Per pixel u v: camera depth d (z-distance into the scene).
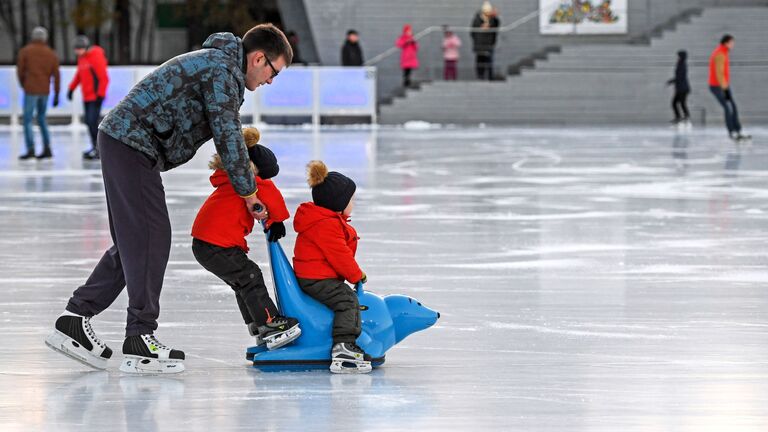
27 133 44.75
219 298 16.47
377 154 48.38
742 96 81.00
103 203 29.66
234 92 11.85
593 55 80.62
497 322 14.78
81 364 12.55
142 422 10.13
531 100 80.12
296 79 73.12
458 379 11.77
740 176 37.34
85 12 89.88
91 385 11.59
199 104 11.88
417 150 51.00
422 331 14.23
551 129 71.81
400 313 12.81
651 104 81.19
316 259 12.33
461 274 18.61
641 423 10.06
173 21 101.75
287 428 9.91
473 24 79.88
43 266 19.39
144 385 11.57
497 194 32.06
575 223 25.47
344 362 12.10
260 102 72.94
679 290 17.11
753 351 13.05
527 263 19.77
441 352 13.09
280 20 98.94
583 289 17.20
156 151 12.02
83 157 45.41
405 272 18.80
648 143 56.00
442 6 84.00
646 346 13.32
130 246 12.02
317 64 84.75
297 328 12.30
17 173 38.91
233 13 92.75
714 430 9.86
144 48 102.56
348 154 48.28
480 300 16.33
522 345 13.43
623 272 18.77
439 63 84.00
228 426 9.99
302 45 88.25
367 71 74.00
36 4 98.19
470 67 84.38
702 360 12.60
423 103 78.31
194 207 28.92
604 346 13.34
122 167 11.90
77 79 45.09
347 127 73.81
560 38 84.19
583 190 33.16
